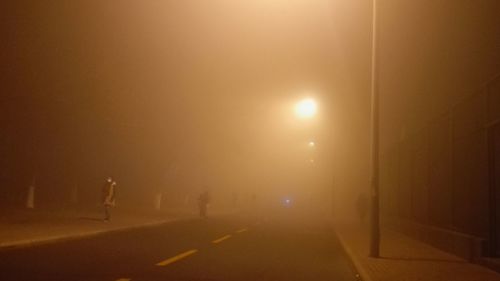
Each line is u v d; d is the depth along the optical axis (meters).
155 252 18.06
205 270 14.58
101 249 18.00
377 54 20.23
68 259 15.10
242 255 18.80
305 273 15.45
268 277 14.11
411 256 20.06
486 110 17.81
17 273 12.30
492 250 17.73
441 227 23.62
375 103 20.11
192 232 27.62
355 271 16.67
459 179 21.12
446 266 17.39
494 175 17.72
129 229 26.67
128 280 12.19
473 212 19.39
